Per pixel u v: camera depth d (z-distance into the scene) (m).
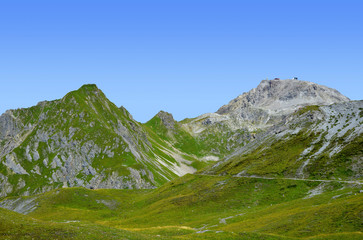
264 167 160.75
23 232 61.19
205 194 151.25
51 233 62.31
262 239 74.12
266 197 132.62
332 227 77.25
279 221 90.81
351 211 81.62
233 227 97.25
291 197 126.00
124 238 64.25
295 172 146.00
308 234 77.50
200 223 114.12
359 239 68.06
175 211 141.38
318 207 93.75
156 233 94.06
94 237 62.47
